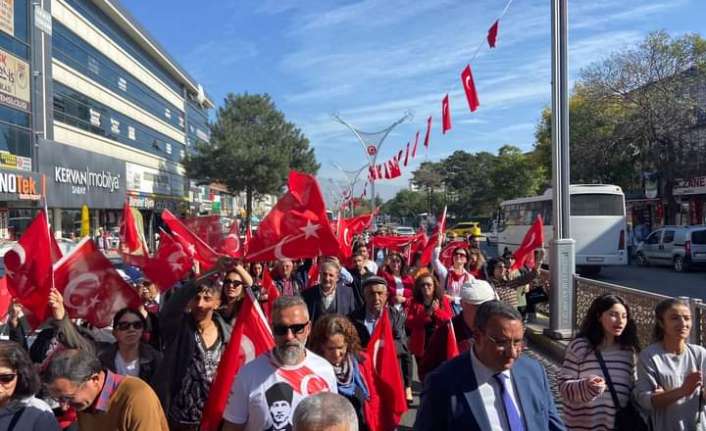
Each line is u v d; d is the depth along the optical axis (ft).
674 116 108.47
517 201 95.35
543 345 34.12
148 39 169.27
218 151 186.39
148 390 10.62
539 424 9.46
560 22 34.12
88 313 17.12
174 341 13.64
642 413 13.75
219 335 14.25
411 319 22.71
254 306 13.92
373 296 19.69
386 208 304.30
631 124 111.45
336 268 22.00
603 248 76.84
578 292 33.45
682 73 110.01
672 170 111.65
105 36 144.77
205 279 14.01
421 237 43.80
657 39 110.83
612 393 13.73
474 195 242.17
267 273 23.65
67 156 117.29
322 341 14.21
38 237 15.67
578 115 117.80
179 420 13.35
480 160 245.65
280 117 202.90
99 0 136.05
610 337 14.08
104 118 143.74
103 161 136.46
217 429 12.84
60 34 120.47
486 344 9.37
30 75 105.50
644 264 93.97
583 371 14.03
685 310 13.58
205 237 17.28
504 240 102.17
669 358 13.65
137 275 23.52
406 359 23.61
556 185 34.71
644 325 23.86
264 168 184.55
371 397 15.78
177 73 203.41
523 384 9.67
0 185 90.02
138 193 165.78
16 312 16.84
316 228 15.33
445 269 27.71
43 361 14.80
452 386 9.46
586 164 119.65
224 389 13.03
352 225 34.76
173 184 203.31
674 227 86.94
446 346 17.76
